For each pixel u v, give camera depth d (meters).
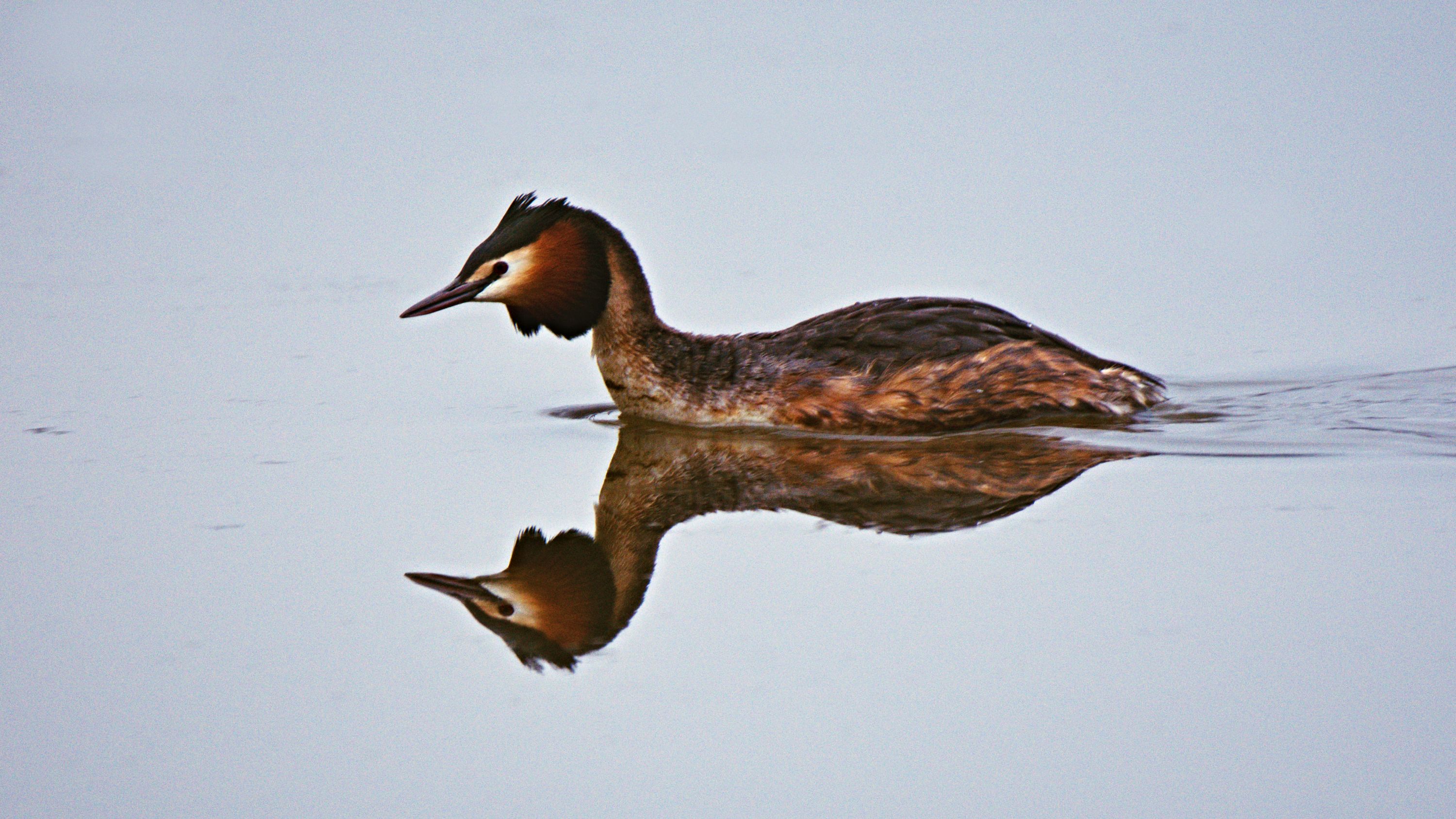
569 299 13.59
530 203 13.86
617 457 12.73
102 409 13.85
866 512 11.50
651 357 13.55
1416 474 11.73
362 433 13.38
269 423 13.60
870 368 13.12
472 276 13.61
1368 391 13.84
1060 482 11.85
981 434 13.05
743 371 13.38
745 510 11.59
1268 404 13.59
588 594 10.46
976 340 13.22
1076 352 13.48
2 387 14.38
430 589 10.54
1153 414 13.48
